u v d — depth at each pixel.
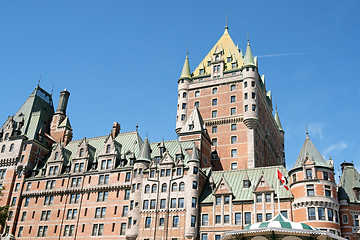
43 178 91.88
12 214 90.00
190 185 75.00
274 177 74.50
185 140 88.75
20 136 98.69
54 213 86.75
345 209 67.38
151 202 76.56
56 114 111.00
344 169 74.00
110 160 87.19
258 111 99.56
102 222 80.75
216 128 99.88
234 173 79.38
